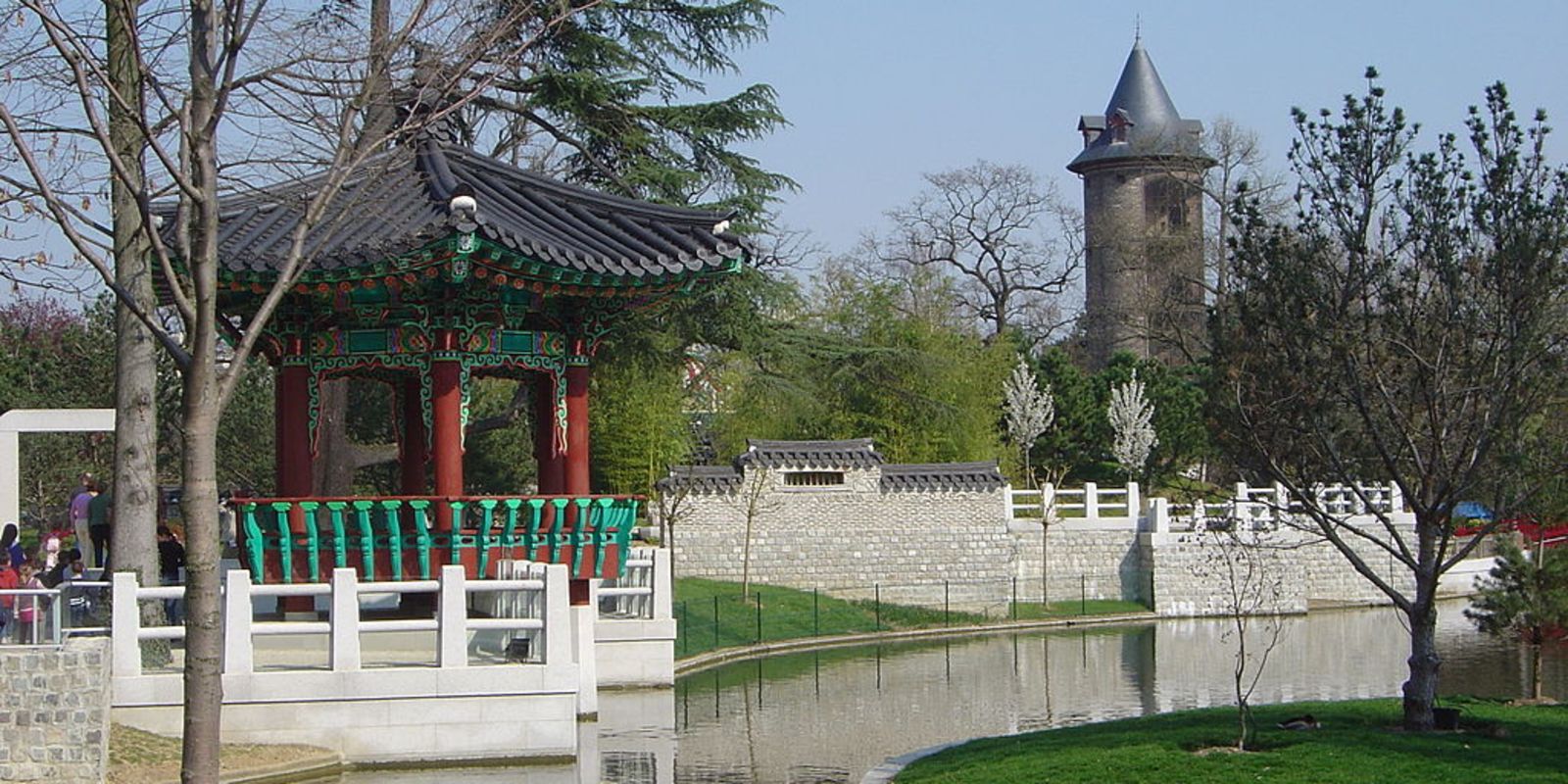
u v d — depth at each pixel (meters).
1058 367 66.38
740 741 22.00
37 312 44.16
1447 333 17.53
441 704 18.31
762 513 47.28
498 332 21.16
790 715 24.98
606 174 35.22
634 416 46.69
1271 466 18.47
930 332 62.12
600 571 21.48
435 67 15.07
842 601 45.56
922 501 48.84
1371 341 17.94
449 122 23.64
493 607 23.98
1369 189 17.84
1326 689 27.83
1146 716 21.25
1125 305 76.50
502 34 17.30
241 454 44.59
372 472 45.09
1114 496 61.28
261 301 20.95
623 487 47.31
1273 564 47.56
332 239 19.59
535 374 22.56
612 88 34.09
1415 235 17.66
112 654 17.70
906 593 48.38
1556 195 17.31
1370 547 50.78
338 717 18.06
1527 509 18.83
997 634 42.19
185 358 12.28
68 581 21.50
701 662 33.94
